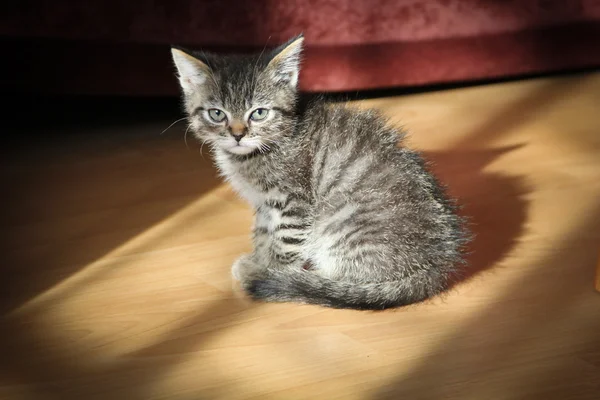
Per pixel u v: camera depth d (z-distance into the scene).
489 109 1.30
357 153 0.96
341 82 1.27
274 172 0.97
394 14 1.27
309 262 0.99
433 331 0.91
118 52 1.21
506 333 0.90
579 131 1.24
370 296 0.93
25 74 1.21
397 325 0.91
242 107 0.96
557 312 0.93
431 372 0.87
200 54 0.99
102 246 1.02
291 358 0.88
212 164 1.17
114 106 1.33
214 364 0.88
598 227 1.04
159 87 1.23
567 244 1.02
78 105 1.34
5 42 1.20
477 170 1.15
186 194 1.11
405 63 1.29
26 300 0.94
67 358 0.88
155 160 1.19
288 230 0.97
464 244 0.98
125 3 1.20
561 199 1.09
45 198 1.10
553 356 0.88
